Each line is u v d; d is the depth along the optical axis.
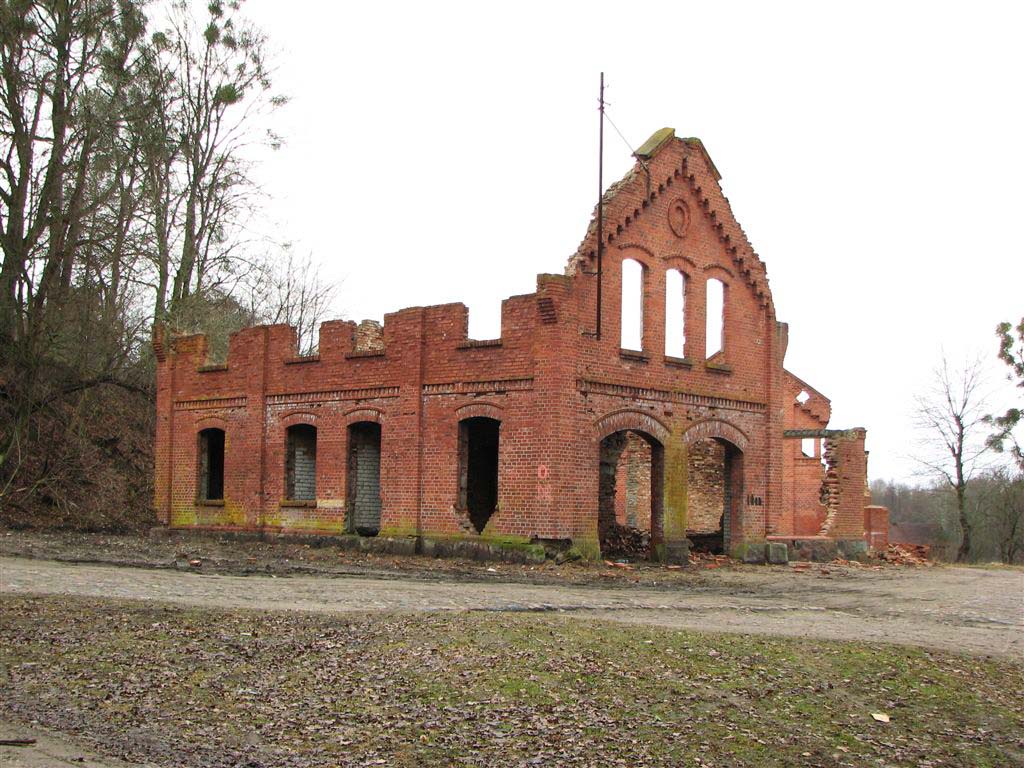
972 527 72.12
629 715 11.77
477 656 13.66
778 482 32.91
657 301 29.30
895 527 90.19
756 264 32.66
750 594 23.25
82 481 36.69
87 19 35.44
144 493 38.19
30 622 15.55
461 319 28.30
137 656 13.68
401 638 14.69
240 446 33.53
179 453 35.62
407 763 10.14
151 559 24.92
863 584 26.97
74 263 36.78
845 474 36.09
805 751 11.18
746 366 32.19
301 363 32.06
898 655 15.30
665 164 29.70
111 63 36.09
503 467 27.03
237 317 52.78
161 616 16.19
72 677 12.73
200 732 10.85
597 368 27.25
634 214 28.62
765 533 32.41
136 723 11.09
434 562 26.36
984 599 24.27
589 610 18.67
